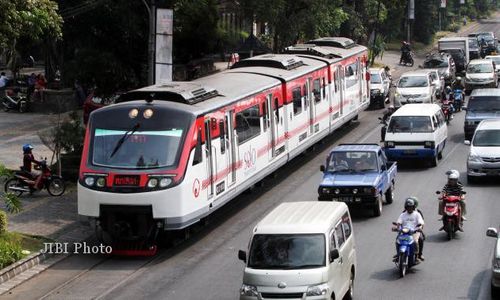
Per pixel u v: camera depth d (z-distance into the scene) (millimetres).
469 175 70375
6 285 47031
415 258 47812
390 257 50438
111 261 51562
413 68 169750
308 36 113375
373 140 90812
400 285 45094
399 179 72938
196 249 53594
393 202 64688
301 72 79125
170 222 51562
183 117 53250
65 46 101938
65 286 46812
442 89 114812
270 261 38906
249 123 64438
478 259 49688
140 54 77250
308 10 110938
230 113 60281
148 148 52500
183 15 84312
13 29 53000
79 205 52844
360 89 102375
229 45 112812
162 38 64875
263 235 39844
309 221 40562
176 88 56875
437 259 49906
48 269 50031
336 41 100812
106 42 76562
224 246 54031
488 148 70562
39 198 64625
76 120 70000
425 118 77500
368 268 48344
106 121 53562
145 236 51719
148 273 48906
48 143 69875
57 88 105500
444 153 84125
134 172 51688
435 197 65750
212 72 110688
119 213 51969
